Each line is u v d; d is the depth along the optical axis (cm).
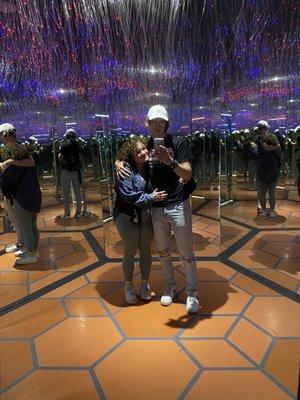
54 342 243
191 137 435
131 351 229
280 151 384
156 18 363
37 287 330
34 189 371
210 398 187
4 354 231
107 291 317
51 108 439
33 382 204
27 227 378
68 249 428
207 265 363
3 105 448
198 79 396
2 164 360
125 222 270
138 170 263
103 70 396
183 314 272
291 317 262
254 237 423
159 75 393
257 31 354
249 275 336
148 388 196
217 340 237
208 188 489
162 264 288
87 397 192
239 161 411
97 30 369
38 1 349
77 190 464
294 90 358
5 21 362
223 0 349
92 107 418
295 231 403
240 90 384
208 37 371
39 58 398
